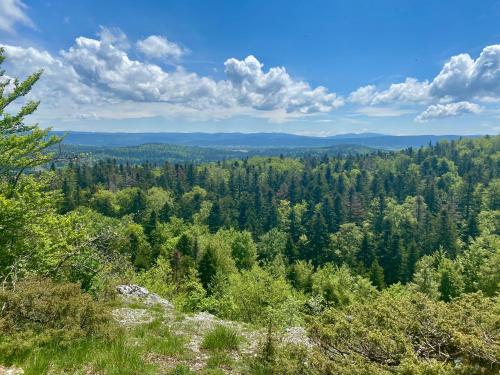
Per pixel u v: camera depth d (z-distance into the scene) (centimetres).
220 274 5022
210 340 1026
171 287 3347
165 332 1117
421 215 11094
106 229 1730
